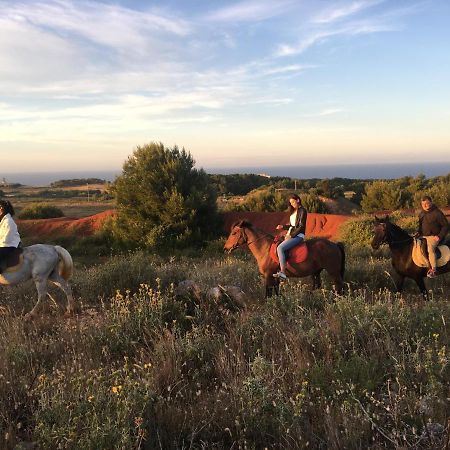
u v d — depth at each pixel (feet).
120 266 34.83
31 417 13.98
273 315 22.21
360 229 66.54
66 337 21.42
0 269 26.99
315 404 14.35
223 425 13.51
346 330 19.39
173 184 82.38
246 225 29.81
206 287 28.27
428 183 136.15
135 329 21.89
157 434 12.68
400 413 13.23
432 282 35.40
